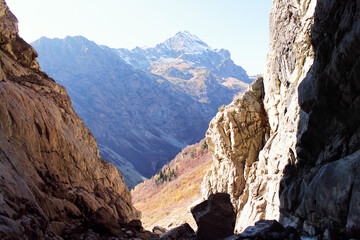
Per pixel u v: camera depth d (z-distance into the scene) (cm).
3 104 916
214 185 3525
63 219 993
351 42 942
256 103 3195
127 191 2000
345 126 1079
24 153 946
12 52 1683
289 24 2158
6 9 1711
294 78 2022
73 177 1306
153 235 1231
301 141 1482
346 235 831
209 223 1022
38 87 1546
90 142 2009
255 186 2545
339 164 962
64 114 1612
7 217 566
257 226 945
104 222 998
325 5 1203
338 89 1082
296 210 1305
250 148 3170
